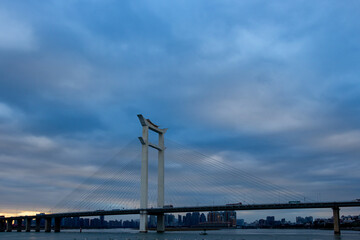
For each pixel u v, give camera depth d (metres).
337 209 136.00
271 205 141.38
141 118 158.62
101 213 173.88
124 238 129.88
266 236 148.00
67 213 190.38
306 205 137.00
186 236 144.12
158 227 174.88
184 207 153.62
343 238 126.94
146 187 159.75
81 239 127.50
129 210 163.50
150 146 164.12
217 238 130.50
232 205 146.88
